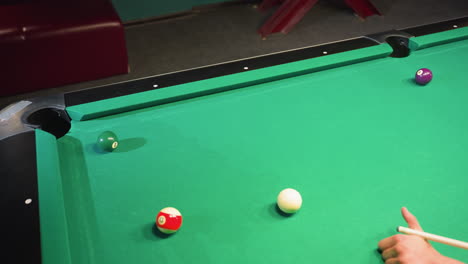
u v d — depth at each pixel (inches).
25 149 57.6
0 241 45.0
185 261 46.1
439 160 60.8
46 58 130.0
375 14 185.5
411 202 53.8
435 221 51.1
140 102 68.1
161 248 47.5
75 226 50.0
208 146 62.5
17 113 64.6
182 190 55.2
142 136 64.1
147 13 176.2
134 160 59.8
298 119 68.2
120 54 139.3
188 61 151.3
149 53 156.5
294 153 61.4
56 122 68.5
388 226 50.4
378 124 67.6
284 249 47.5
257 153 61.3
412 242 45.3
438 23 94.7
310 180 56.9
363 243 48.3
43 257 43.8
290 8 167.9
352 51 82.9
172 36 168.2
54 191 51.4
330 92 74.7
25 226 46.8
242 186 55.9
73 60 134.1
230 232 49.5
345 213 52.0
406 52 90.7
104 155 60.6
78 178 56.7
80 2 138.1
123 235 49.0
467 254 47.2
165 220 47.2
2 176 52.9
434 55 86.8
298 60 79.5
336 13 187.2
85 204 53.0
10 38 122.0
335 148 62.4
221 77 73.9
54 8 133.6
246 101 71.9
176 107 70.0
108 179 56.7
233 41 165.0
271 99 72.5
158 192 54.9
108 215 51.6
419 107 71.9
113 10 137.0
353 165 59.5
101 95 69.2
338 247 47.8
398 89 76.4
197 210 52.2
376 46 84.7
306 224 50.5
